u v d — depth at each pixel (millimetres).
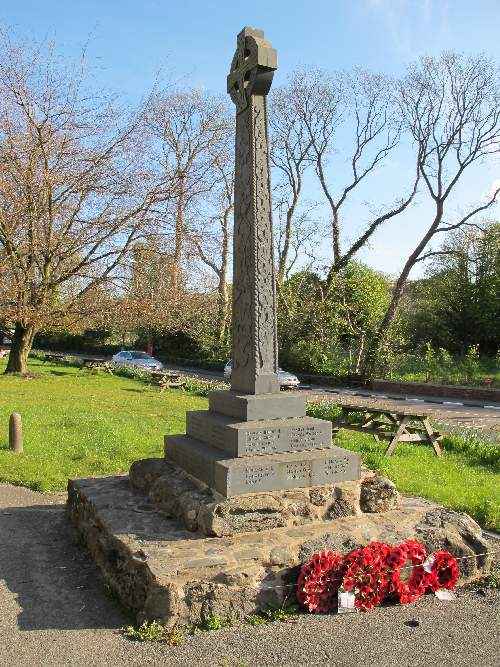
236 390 6910
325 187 35281
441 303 36312
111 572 5574
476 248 35062
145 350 48719
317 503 5961
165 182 25172
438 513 6441
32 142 23266
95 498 6703
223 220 35688
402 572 5570
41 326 25844
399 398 26016
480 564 6051
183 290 27422
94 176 24141
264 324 6590
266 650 4539
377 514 6266
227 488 5590
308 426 6297
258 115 6762
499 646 4672
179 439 7023
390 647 4621
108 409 17781
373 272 39906
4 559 6336
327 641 4695
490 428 16391
